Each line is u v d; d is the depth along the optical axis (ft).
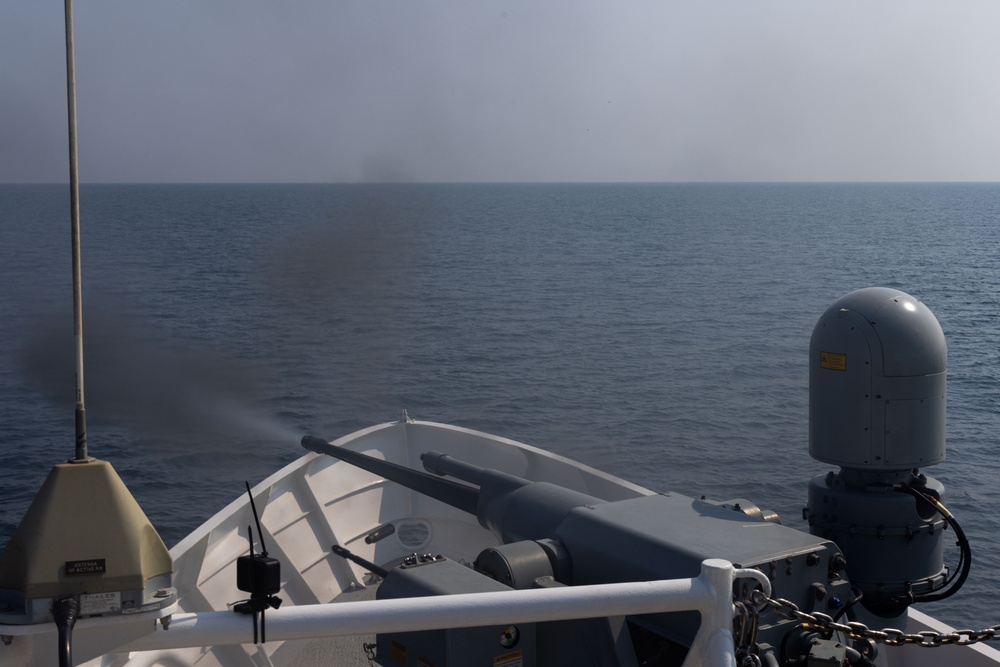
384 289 147.23
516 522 16.22
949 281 190.49
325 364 96.99
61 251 202.49
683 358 107.24
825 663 11.23
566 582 13.50
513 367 101.60
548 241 286.05
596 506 14.17
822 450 15.07
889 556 14.61
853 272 207.10
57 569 7.01
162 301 130.00
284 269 135.13
